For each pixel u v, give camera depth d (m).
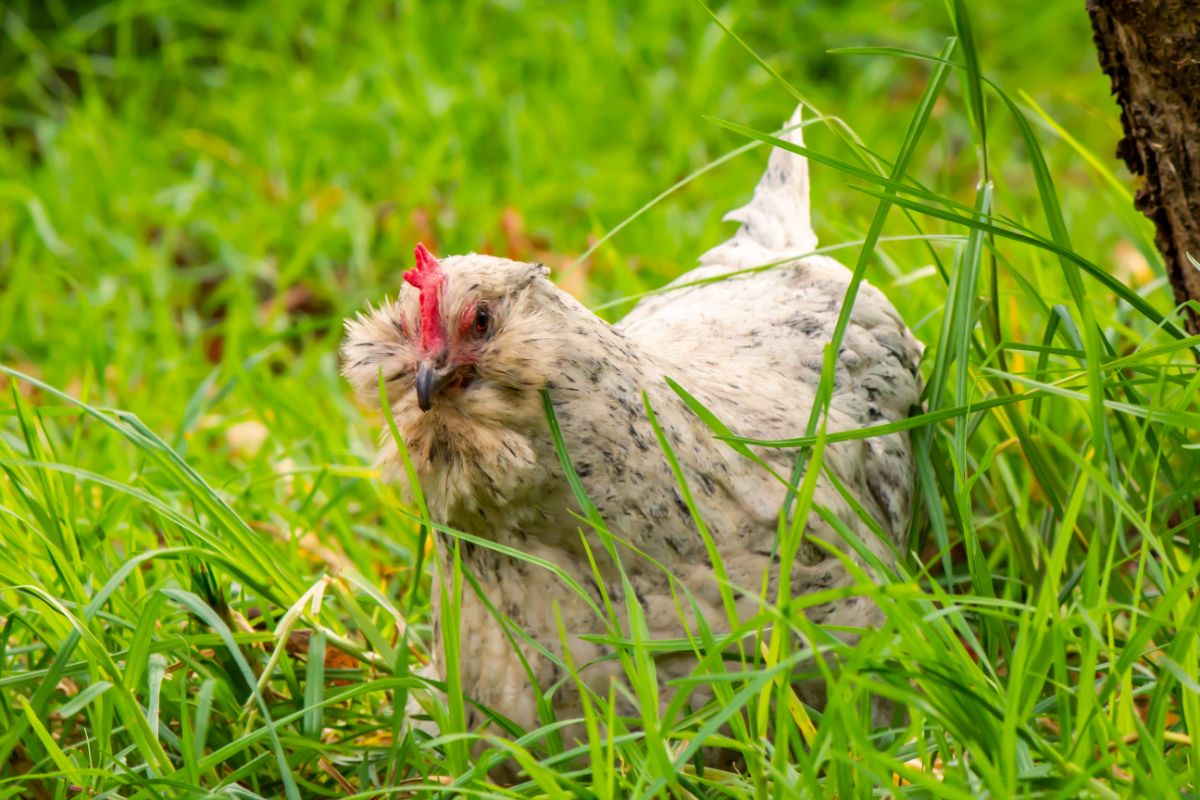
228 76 8.69
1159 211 3.66
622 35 8.45
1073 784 2.29
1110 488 2.64
